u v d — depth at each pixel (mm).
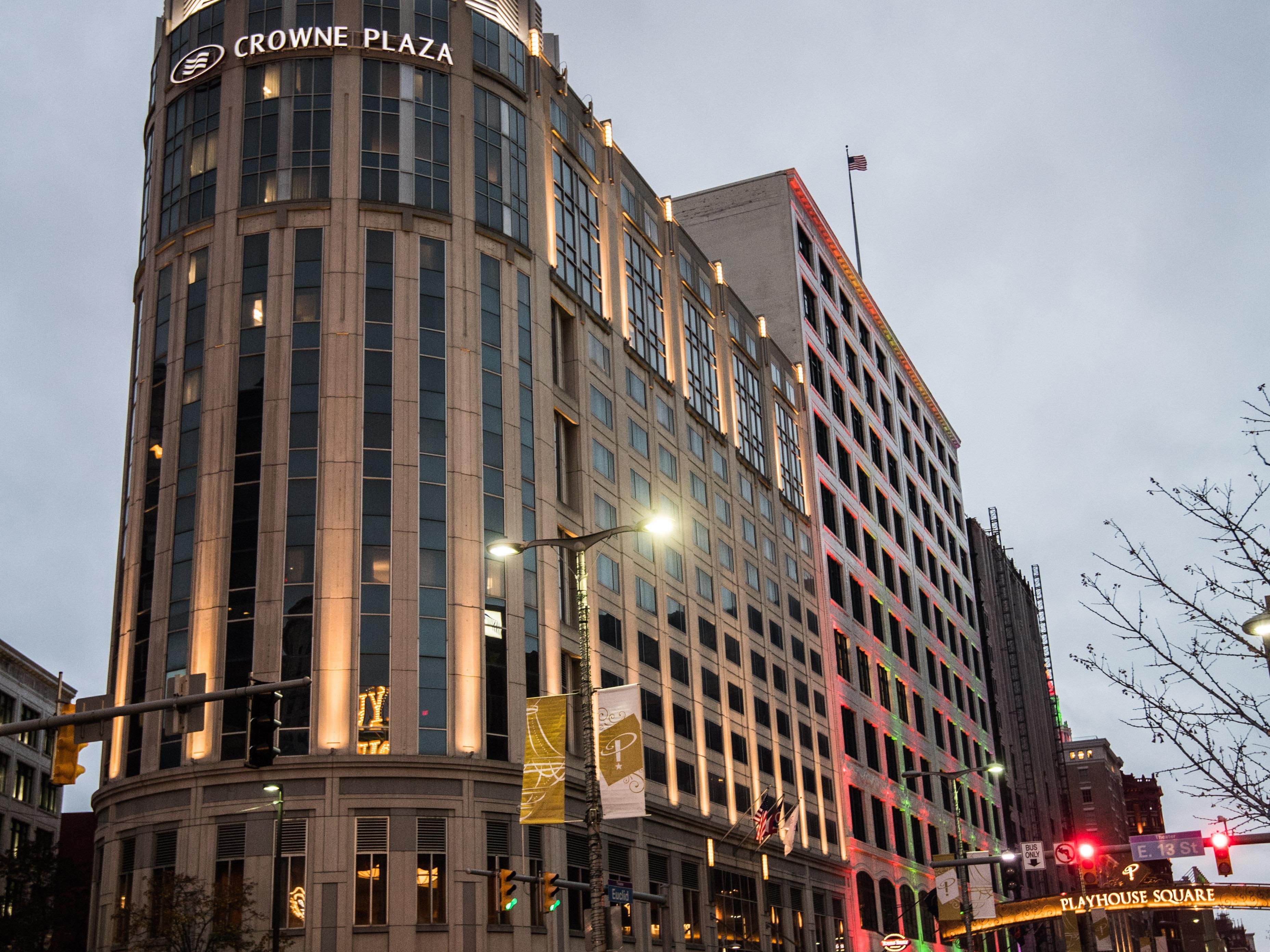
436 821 53125
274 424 57375
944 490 151875
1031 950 143250
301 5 63719
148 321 62469
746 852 78000
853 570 109688
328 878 51062
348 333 58656
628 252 78875
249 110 62438
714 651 79625
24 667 101000
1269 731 19859
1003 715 156375
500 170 65250
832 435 111438
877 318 134250
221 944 47250
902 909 102812
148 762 54594
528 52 69562
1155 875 71062
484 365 61156
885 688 112375
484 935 52438
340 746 53000
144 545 58406
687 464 81312
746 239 111500
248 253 60156
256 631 54438
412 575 56031
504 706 56719
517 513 60250
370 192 61062
